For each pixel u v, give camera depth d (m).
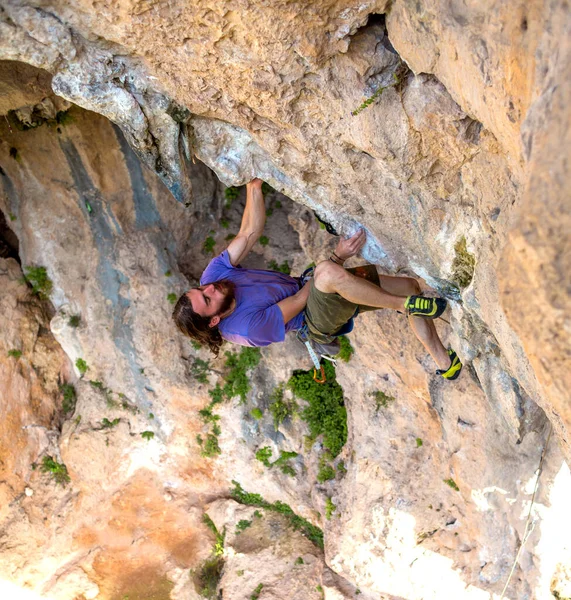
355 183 5.44
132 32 4.54
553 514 7.94
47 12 4.44
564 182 2.69
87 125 9.88
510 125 3.49
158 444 11.91
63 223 11.00
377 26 4.36
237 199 11.66
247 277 5.74
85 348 11.54
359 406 10.20
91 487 11.95
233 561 11.68
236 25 4.35
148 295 11.09
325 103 4.85
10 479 11.59
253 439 11.44
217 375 11.41
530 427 6.35
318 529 11.62
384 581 10.07
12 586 11.59
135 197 10.78
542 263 2.79
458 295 5.79
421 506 9.62
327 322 5.58
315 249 9.62
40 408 11.88
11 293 11.45
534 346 2.96
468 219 4.96
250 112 5.15
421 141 4.63
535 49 2.99
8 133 9.99
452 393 8.33
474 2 3.36
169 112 5.32
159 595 11.72
